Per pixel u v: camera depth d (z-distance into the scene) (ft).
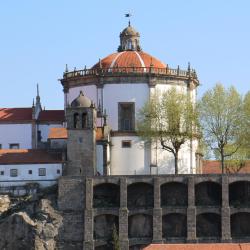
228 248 580.30
